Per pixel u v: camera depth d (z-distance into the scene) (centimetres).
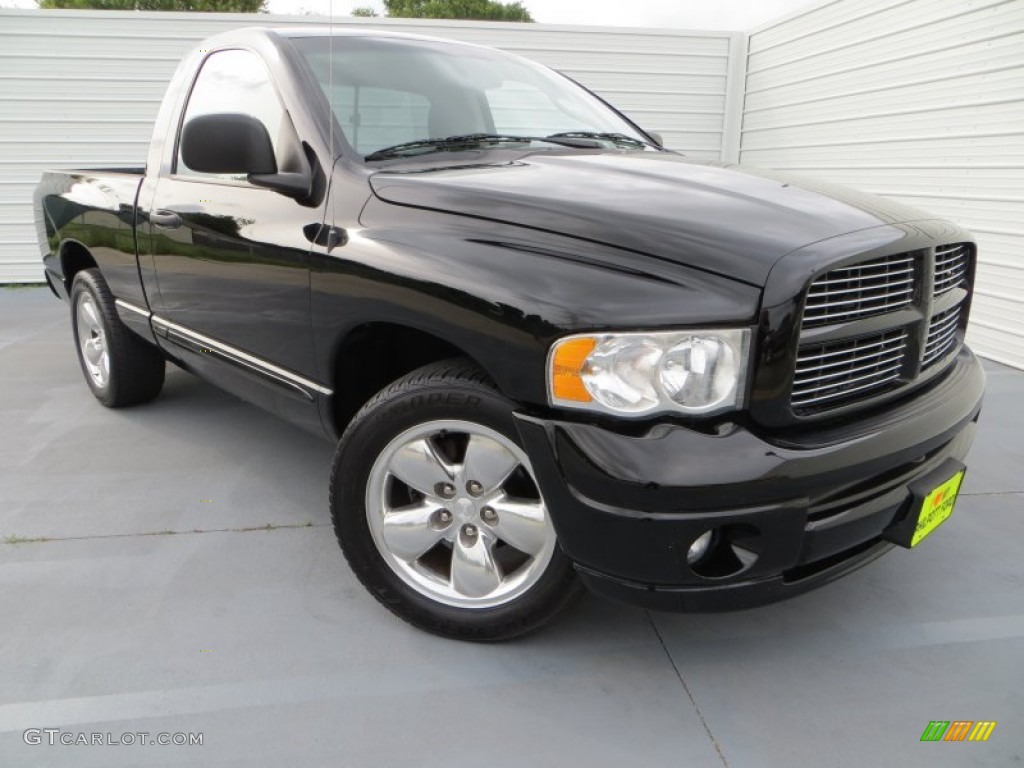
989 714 190
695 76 859
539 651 212
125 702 190
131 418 390
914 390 209
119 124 794
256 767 171
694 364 165
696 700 194
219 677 200
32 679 198
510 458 190
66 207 376
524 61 338
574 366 169
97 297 368
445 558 220
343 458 211
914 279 198
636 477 162
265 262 243
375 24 799
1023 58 488
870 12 639
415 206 208
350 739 180
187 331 304
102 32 766
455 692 196
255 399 279
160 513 288
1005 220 514
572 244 181
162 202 300
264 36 275
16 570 248
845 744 180
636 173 223
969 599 239
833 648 215
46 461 335
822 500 174
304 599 235
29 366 491
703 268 169
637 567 170
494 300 179
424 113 268
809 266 165
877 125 642
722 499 161
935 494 196
